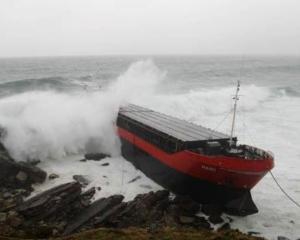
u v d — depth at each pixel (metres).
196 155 29.86
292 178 37.59
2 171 32.69
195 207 30.19
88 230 23.91
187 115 62.81
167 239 22.20
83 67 192.00
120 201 29.56
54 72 151.00
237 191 29.91
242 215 30.02
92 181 35.78
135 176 38.00
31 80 85.00
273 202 32.47
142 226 26.14
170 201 30.95
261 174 29.34
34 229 24.66
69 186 28.91
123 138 43.41
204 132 36.44
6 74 140.38
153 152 36.31
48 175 36.53
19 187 32.53
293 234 27.20
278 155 44.09
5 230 24.02
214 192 30.56
